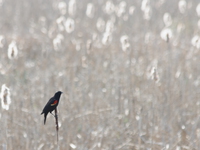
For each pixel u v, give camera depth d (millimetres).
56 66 17562
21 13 30859
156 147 11156
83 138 11648
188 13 30516
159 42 20656
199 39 13508
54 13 29891
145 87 14773
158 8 31188
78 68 17609
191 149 11000
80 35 22484
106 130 11711
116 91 14039
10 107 12086
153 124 11867
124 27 24625
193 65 17094
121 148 11281
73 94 13594
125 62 17031
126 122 12648
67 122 11734
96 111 12570
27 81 16031
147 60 17609
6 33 25219
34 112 12070
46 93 13766
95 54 19203
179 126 12586
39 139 11070
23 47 21734
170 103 13195
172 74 15203
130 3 32312
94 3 32875
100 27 20750
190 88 14359
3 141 10711
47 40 21453
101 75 16016
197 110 13133
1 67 16531
